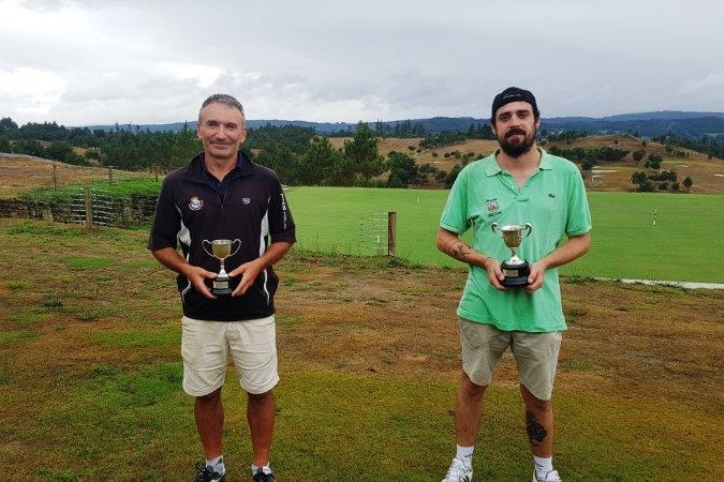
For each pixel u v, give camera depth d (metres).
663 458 3.46
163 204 2.79
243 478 3.19
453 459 3.16
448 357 5.29
